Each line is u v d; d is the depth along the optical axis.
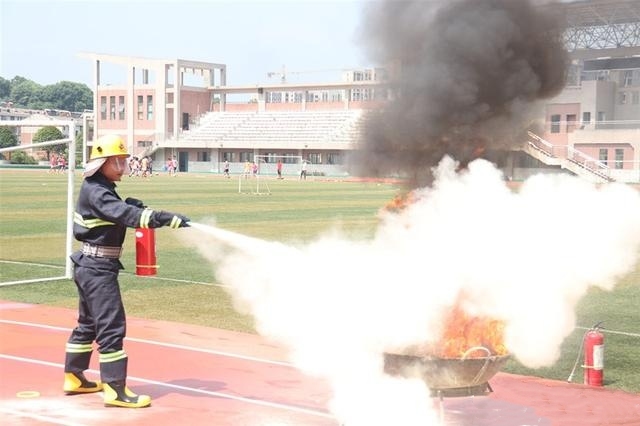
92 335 6.78
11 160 86.31
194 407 6.50
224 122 86.44
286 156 78.94
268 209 29.88
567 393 7.08
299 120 80.50
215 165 84.94
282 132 80.69
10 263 15.57
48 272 14.44
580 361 8.33
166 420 6.14
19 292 12.23
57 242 19.09
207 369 7.74
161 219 6.17
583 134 48.97
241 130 84.19
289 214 27.53
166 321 10.14
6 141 59.62
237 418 6.20
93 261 6.38
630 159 48.09
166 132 89.38
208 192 42.03
